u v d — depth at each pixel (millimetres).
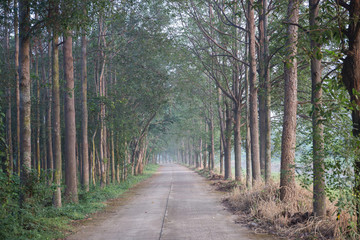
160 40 20656
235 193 14148
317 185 8008
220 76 26188
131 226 9320
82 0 9805
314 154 7539
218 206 13055
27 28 9906
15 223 7543
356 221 6633
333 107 6535
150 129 41281
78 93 23938
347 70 6156
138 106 31078
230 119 28500
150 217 10805
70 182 13641
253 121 17828
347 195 6324
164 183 27484
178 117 39469
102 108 21172
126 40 22438
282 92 19141
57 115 12047
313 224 7672
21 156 9562
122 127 24422
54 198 11469
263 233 8023
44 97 21359
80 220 10438
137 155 42625
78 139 26547
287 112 10641
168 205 13656
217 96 27562
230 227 8867
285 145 10539
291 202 9695
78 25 10109
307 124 18672
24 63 9758
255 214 10016
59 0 9523
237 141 24594
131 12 20250
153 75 23203
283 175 10422
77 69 23875
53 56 12172
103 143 23609
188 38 23797
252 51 17578
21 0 9695
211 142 40812
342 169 6574
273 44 15984
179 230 8617
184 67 24422
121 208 13156
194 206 13195
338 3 6277
